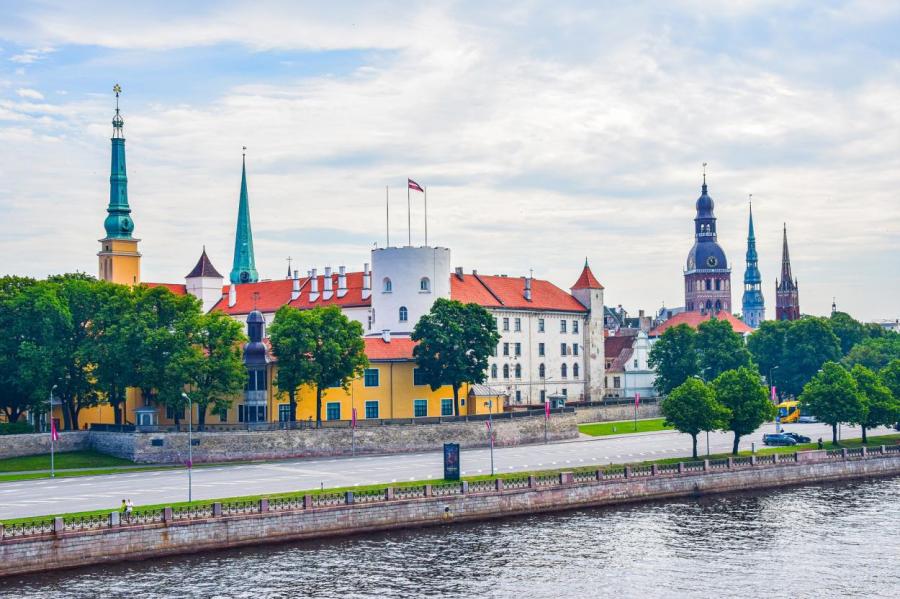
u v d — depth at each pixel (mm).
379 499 114062
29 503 111125
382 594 90375
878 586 93938
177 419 163375
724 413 148750
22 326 157750
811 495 139375
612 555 104000
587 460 150250
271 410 170000
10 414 167750
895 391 187875
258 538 105875
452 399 194375
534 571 98000
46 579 92750
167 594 89062
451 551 104875
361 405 180750
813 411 169375
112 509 106312
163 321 164750
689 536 112562
